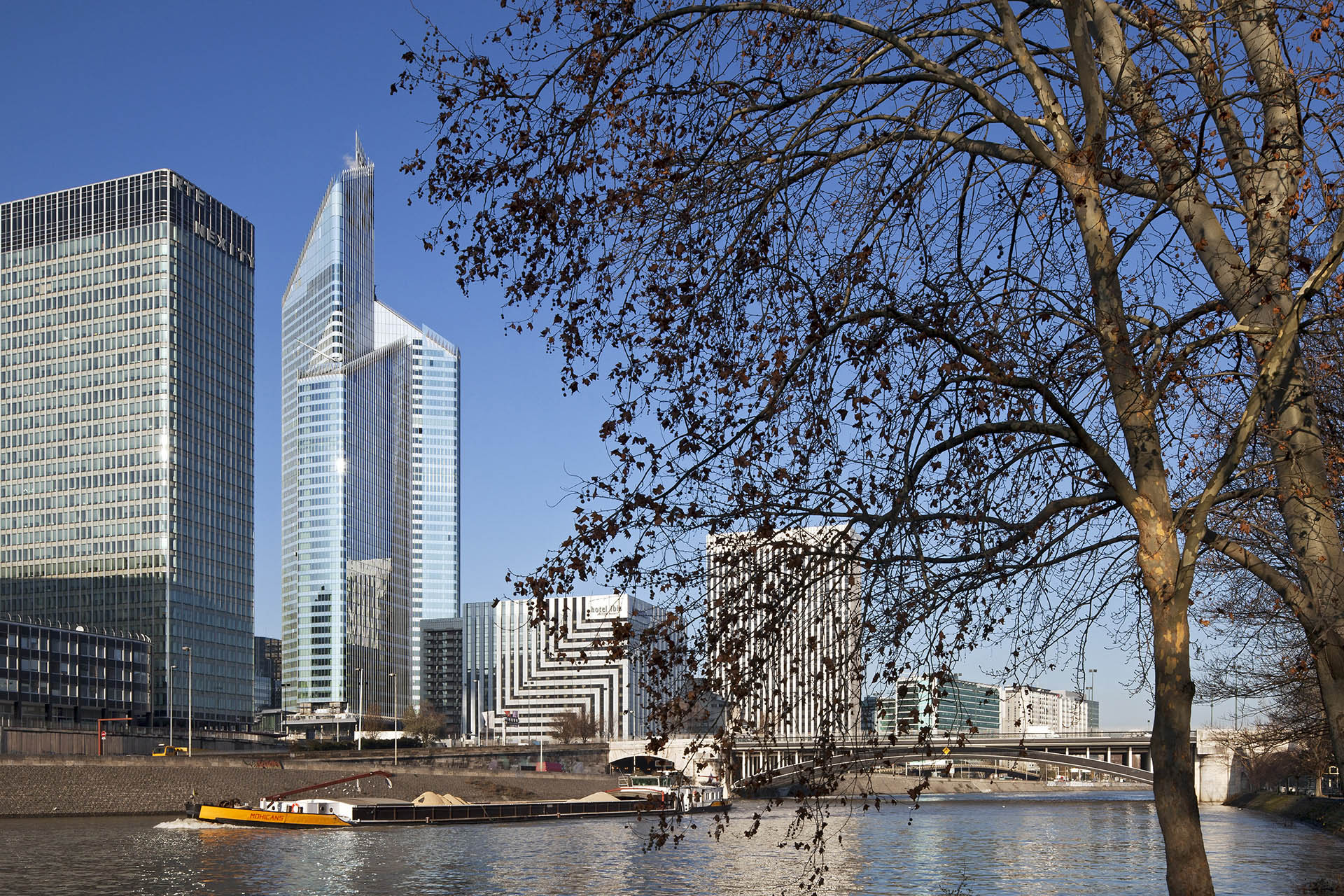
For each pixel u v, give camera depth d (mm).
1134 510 14492
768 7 16266
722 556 15805
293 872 73188
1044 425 15273
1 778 105062
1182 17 15609
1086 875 72000
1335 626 14500
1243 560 15344
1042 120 15898
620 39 16438
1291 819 116562
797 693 15914
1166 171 15188
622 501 15766
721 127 16750
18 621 197625
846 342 16500
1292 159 14891
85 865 72562
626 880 70812
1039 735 137875
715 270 16578
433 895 64188
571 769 184875
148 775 115688
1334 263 13930
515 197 16703
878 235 17047
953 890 64312
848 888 65750
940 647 15844
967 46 17094
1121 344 14633
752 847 91250
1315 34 14828
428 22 16484
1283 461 15039
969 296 16219
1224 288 15352
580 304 16938
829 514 15734
